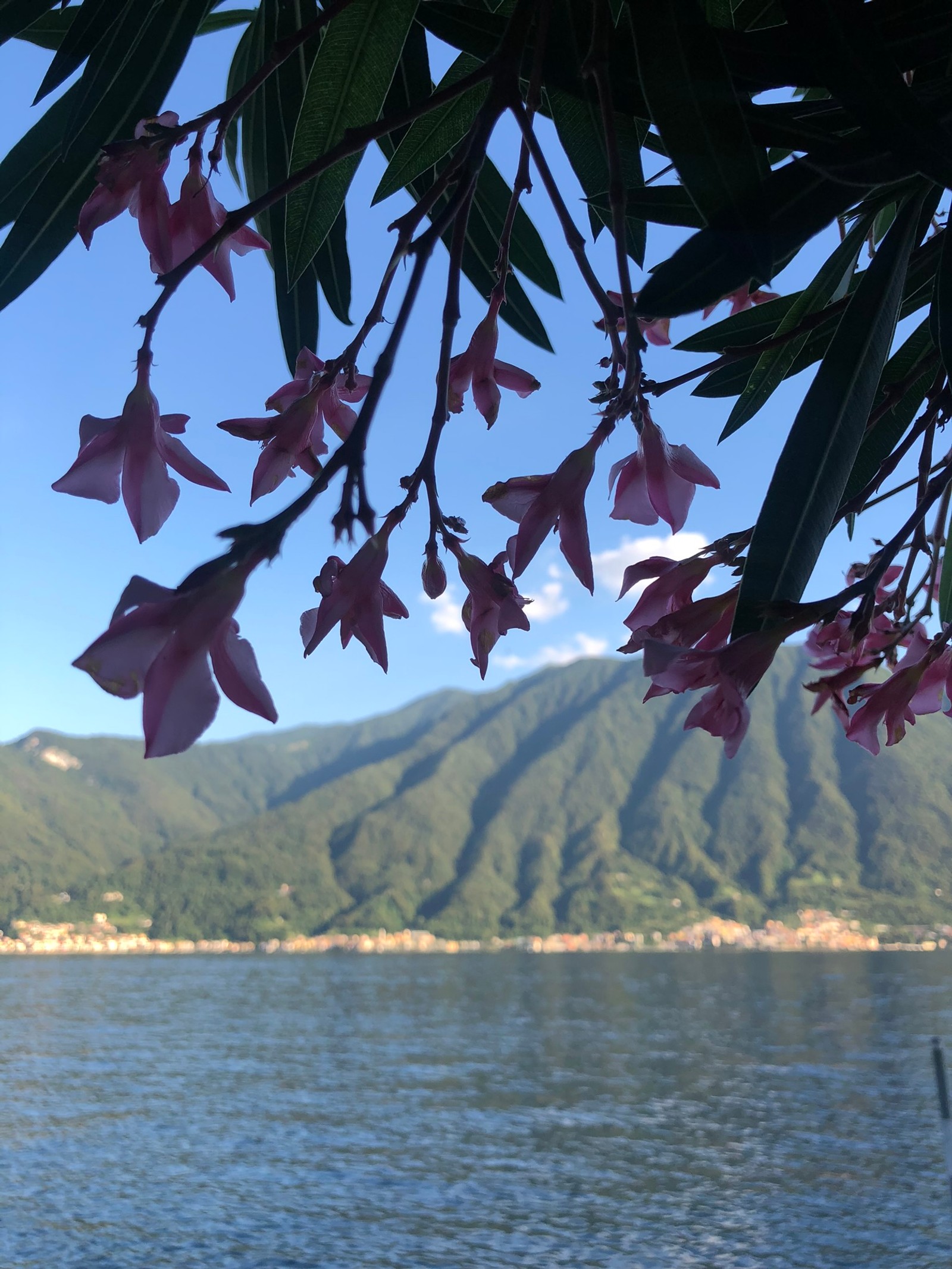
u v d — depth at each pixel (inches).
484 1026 3056.1
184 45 28.8
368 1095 2181.3
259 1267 1177.4
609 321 21.3
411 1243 1298.0
